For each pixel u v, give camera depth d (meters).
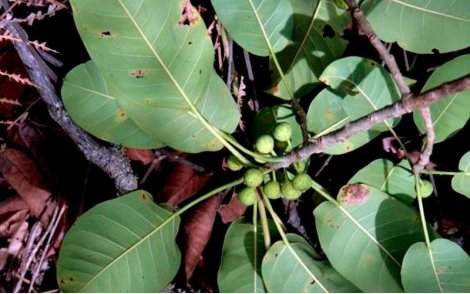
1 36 0.51
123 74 0.53
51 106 0.56
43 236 0.65
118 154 0.59
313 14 0.57
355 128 0.49
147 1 0.51
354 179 0.57
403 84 0.45
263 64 0.62
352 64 0.54
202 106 0.55
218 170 0.63
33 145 0.64
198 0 0.59
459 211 0.63
